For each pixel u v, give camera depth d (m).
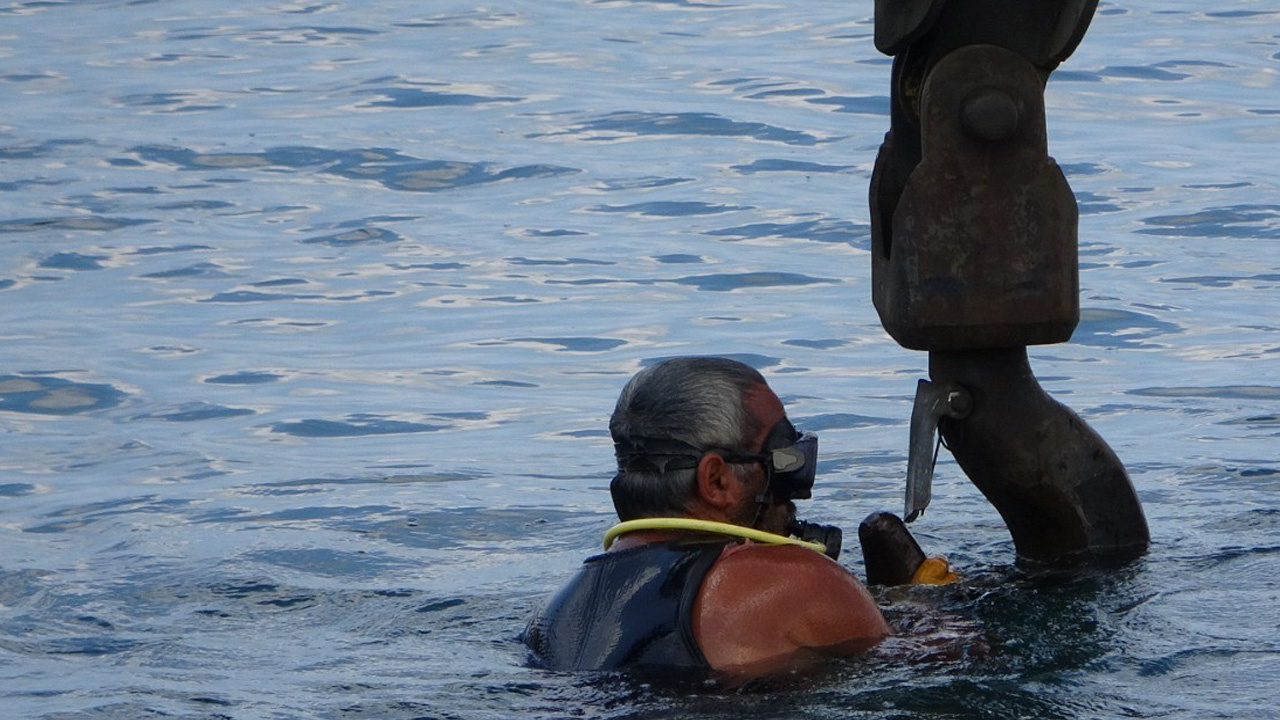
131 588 8.00
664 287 16.44
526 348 14.44
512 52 29.59
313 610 7.50
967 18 6.65
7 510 10.08
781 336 14.53
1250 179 19.81
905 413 12.04
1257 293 15.39
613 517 9.45
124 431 12.11
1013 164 6.69
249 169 22.16
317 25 32.38
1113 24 29.89
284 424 12.27
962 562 7.81
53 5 34.97
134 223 19.44
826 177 20.92
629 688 5.51
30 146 23.50
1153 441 10.88
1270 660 6.15
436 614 7.34
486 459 11.16
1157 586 7.15
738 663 5.49
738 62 28.23
